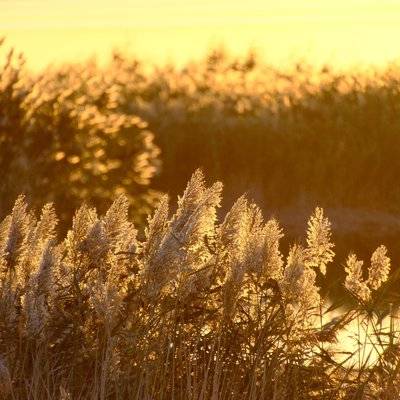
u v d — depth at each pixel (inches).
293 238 1513.3
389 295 556.7
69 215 1347.2
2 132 1337.4
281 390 510.0
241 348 524.4
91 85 1737.2
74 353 514.3
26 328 503.5
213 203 523.2
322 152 2016.5
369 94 2118.6
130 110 2133.4
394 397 514.0
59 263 537.3
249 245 521.0
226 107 2175.2
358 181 1985.7
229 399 504.1
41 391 502.9
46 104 1390.3
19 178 1328.7
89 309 525.3
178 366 518.9
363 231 1706.4
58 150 1362.0
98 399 498.9
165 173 2038.6
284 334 531.5
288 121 2065.7
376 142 2010.3
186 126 2084.2
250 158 2032.5
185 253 506.6
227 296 513.0
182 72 2484.0
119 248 548.7
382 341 549.0
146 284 508.1
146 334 510.0
